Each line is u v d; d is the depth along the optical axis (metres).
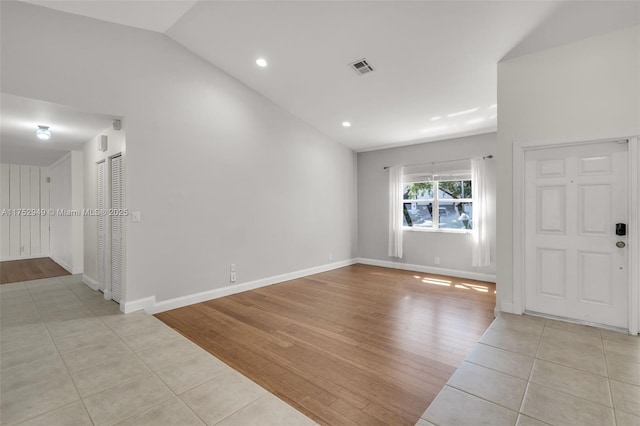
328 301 4.05
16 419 1.72
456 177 5.53
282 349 2.67
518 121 3.21
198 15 3.17
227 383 2.11
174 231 3.72
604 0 2.36
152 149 3.53
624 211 2.79
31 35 2.77
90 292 4.20
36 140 4.50
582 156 2.97
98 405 1.85
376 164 6.63
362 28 3.05
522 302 3.25
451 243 5.59
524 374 2.13
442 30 2.92
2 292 4.20
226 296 4.24
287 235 5.20
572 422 1.65
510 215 3.27
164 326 3.05
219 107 4.18
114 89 3.23
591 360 2.30
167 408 1.84
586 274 2.97
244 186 4.50
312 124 5.58
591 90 2.86
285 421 1.74
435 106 4.46
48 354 2.48
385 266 6.47
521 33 2.85
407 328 3.14
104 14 3.04
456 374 2.14
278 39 3.39
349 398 1.98
